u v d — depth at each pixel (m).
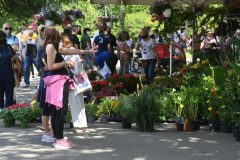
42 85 7.90
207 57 11.38
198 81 9.88
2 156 7.11
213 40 14.27
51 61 7.48
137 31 30.20
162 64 16.44
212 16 12.74
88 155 7.15
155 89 10.14
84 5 32.28
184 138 8.34
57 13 11.23
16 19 24.97
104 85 11.98
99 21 16.44
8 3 23.39
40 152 7.37
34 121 10.04
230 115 8.55
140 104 8.98
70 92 8.73
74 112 8.80
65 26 11.54
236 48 8.64
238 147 7.64
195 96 9.14
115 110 9.89
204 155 7.10
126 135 8.63
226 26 12.97
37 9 23.23
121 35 17.45
